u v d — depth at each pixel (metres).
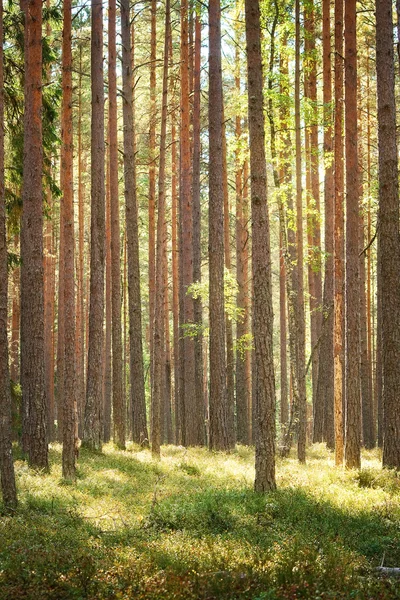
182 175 26.20
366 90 30.30
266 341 13.07
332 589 7.28
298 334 18.88
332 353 26.62
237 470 17.20
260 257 13.10
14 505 11.32
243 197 33.50
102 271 21.09
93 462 17.66
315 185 26.78
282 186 19.77
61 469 15.80
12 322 30.80
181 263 28.53
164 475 15.45
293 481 14.22
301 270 18.70
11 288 33.06
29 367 15.80
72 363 14.98
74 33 29.28
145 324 50.31
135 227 24.30
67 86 16.20
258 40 13.39
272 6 20.48
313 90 26.28
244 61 29.58
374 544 8.98
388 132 15.34
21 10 17.77
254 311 13.18
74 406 14.93
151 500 12.66
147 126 31.59
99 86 21.20
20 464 15.64
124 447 22.70
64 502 12.08
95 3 21.20
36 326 15.87
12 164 18.64
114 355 23.23
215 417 22.25
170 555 8.41
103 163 21.23
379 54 15.35
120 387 22.95
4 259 11.34
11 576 7.77
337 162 17.41
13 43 18.00
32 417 15.57
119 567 7.90
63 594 7.34
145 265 47.25
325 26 23.16
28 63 15.51
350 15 16.52
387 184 15.36
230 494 12.58
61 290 28.83
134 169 24.27
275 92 19.58
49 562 8.21
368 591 7.11
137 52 33.88
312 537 9.45
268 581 7.47
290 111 20.84
